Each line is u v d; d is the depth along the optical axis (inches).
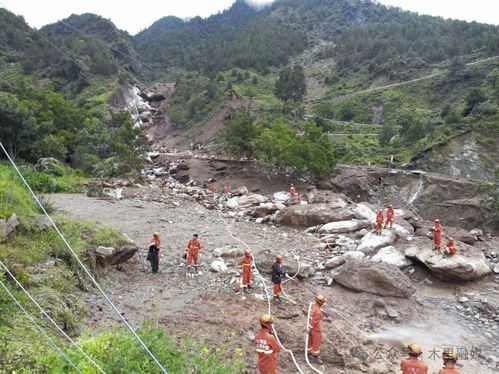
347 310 564.1
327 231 960.9
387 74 4626.0
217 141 2903.5
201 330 438.6
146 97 4963.1
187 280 589.6
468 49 4559.5
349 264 652.1
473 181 1489.9
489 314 589.6
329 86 5113.2
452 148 1766.7
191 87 4606.3
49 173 1467.8
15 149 1691.7
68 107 2517.2
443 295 650.8
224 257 718.5
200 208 1240.8
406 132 2802.7
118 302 489.1
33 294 394.9
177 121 3909.9
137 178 1604.3
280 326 474.0
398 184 1638.8
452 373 317.4
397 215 1027.9
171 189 1517.0
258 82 4864.7
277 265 551.2
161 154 2632.9
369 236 830.5
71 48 5113.2
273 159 1691.7
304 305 549.0
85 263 523.8
